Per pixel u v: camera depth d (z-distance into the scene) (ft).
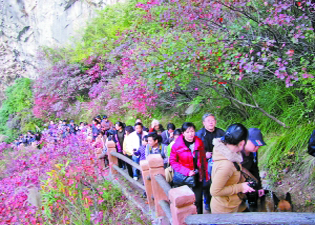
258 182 9.10
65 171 17.51
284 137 14.42
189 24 16.60
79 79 45.39
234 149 7.24
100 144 23.44
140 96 21.08
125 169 21.86
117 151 21.12
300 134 13.71
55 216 15.55
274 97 16.03
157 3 17.56
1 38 81.97
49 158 19.62
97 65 42.39
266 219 5.28
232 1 13.99
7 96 72.74
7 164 23.62
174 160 10.86
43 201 15.85
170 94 21.43
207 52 13.73
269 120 16.15
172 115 25.39
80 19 63.87
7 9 77.92
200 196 11.00
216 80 14.51
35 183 17.37
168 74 14.35
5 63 83.30
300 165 13.16
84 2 62.28
